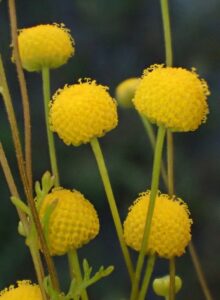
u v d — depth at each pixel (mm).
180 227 124
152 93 123
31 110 502
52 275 116
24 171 114
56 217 121
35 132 490
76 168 459
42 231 115
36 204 120
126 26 550
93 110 125
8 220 441
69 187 458
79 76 534
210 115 497
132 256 423
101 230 457
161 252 124
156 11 552
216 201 474
